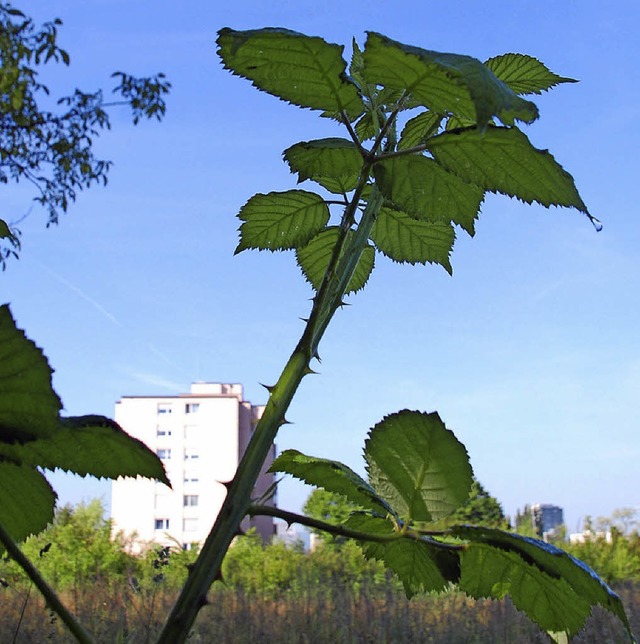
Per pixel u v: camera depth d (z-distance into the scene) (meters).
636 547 11.52
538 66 1.10
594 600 0.82
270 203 1.15
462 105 0.82
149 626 4.72
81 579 7.57
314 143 1.01
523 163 0.83
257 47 0.83
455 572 0.89
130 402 52.41
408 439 0.87
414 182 0.90
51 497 0.87
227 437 51.84
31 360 0.63
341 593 8.15
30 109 8.43
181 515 50.31
